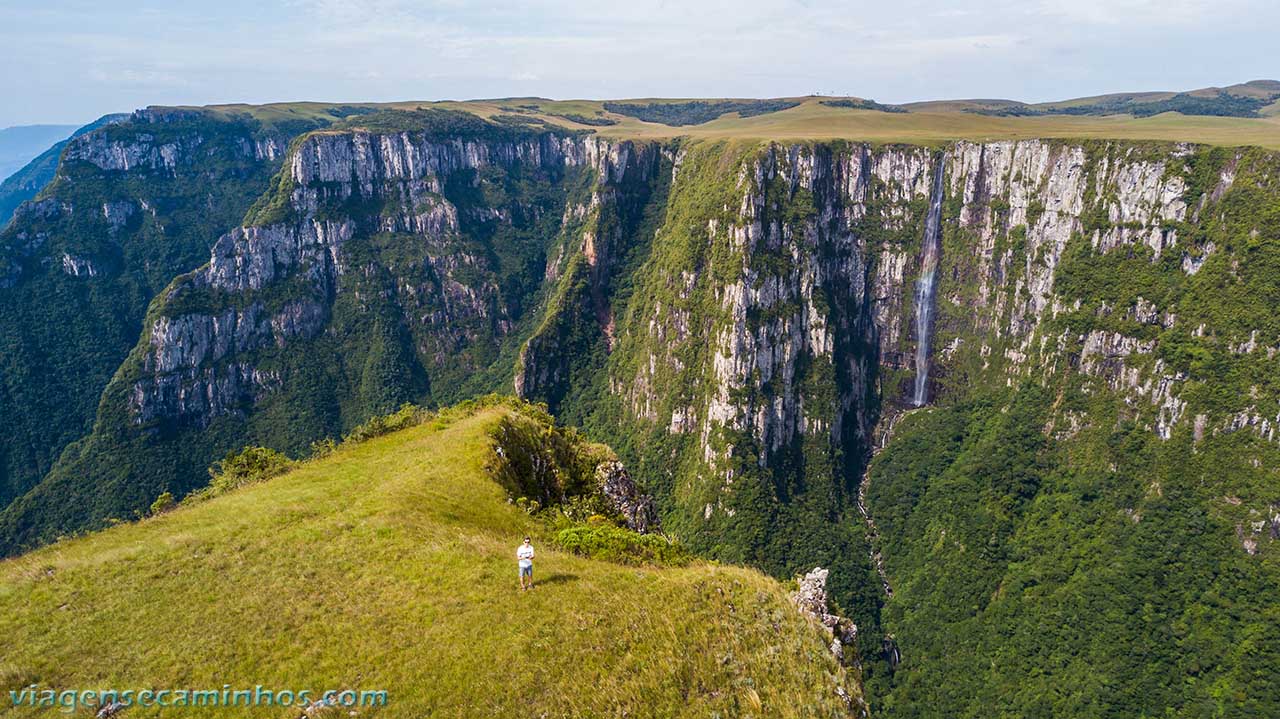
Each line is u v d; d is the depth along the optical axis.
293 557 30.34
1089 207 152.88
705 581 32.16
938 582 136.88
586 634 26.52
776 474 165.00
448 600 27.50
